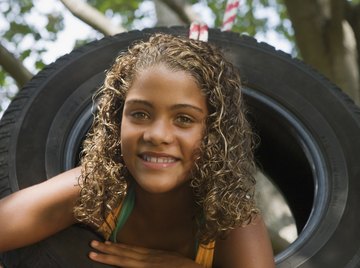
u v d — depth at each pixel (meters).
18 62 2.24
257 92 1.48
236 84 1.14
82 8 2.17
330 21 2.16
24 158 1.33
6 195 1.29
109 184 1.14
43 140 1.36
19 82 2.25
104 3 3.73
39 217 1.15
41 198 1.16
